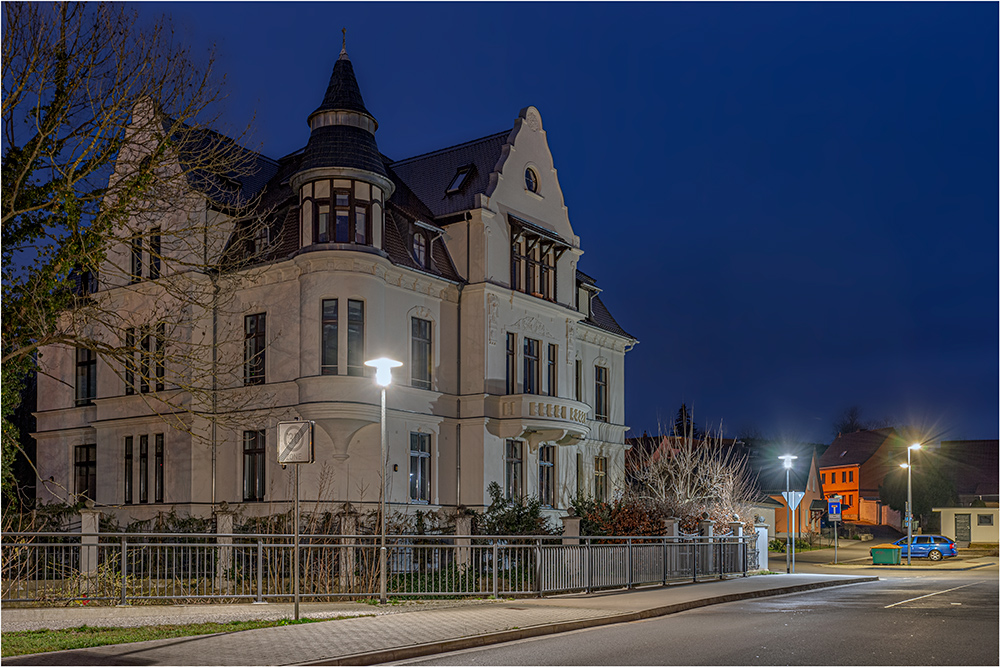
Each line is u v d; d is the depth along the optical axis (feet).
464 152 106.01
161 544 50.98
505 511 90.43
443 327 95.30
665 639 40.88
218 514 59.11
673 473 129.08
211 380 87.51
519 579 60.34
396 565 60.54
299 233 87.35
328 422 83.61
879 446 292.61
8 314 53.83
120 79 53.72
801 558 163.84
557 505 105.09
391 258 88.69
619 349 126.52
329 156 85.66
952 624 47.09
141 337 57.62
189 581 51.55
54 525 75.46
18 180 50.83
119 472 95.30
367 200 86.89
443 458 93.81
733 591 65.77
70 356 105.40
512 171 102.17
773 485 261.24
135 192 54.75
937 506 230.27
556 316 106.42
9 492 62.34
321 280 84.79
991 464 254.47
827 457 318.04
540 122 108.68
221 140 61.41
